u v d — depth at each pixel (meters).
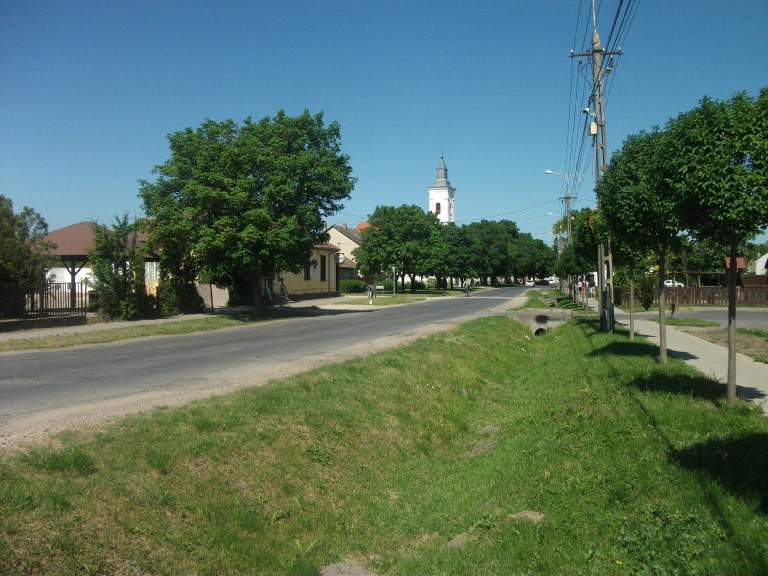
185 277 29.30
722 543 4.35
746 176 6.96
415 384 11.34
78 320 22.97
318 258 52.88
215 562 4.68
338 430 7.81
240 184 26.09
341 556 5.43
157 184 27.34
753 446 6.13
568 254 37.25
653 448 6.54
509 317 28.66
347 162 32.69
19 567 3.86
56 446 5.69
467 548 5.24
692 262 52.59
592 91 20.27
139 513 4.78
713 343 17.67
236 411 7.45
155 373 11.27
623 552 4.54
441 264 77.50
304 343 17.16
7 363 13.00
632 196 11.61
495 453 8.18
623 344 15.85
